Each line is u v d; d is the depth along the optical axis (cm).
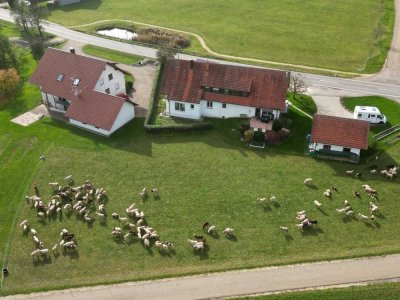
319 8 13438
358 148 6712
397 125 7650
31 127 7750
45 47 10925
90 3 14512
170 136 7456
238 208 5934
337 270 4969
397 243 5325
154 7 14012
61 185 6394
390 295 4641
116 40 11419
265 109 7544
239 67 7688
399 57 10262
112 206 5981
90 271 5066
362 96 8619
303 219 5619
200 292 4750
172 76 7838
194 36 11731
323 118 6919
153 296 4725
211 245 5366
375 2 13788
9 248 5394
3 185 6406
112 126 7381
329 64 10050
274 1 14125
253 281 4862
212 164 6775
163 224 5691
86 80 7875
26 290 4853
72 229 5644
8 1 13612
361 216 5697
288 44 11106
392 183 6338
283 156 6938
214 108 7800
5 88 8838
